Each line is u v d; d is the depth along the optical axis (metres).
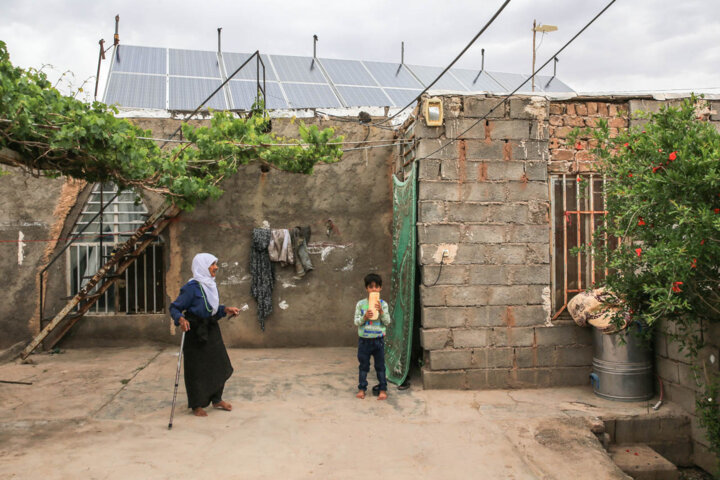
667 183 3.67
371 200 8.27
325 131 6.63
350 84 10.14
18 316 7.72
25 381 6.21
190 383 5.08
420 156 6.01
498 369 6.04
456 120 6.02
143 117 7.83
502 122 6.09
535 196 6.11
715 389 4.78
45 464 4.02
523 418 5.11
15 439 4.51
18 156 4.53
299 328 8.16
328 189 8.20
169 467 4.02
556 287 6.25
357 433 4.75
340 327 8.23
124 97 8.35
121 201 8.04
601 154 4.45
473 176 6.04
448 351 5.98
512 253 6.07
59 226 7.83
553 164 6.21
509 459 4.28
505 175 6.07
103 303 7.99
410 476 3.98
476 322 6.02
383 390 5.69
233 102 8.74
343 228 8.23
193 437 4.59
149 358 7.32
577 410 5.38
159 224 7.79
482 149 6.06
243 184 8.07
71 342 7.86
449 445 4.52
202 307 5.04
